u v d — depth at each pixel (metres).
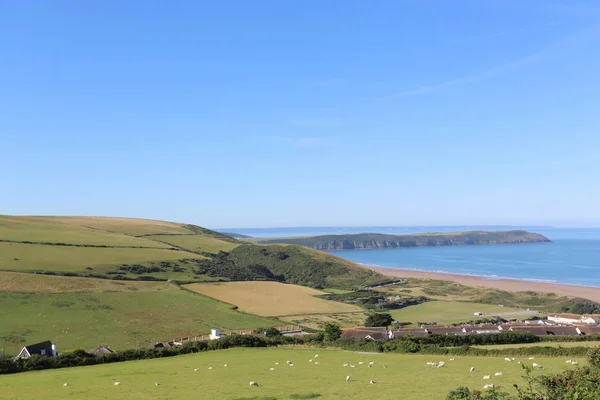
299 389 32.97
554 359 45.00
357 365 44.31
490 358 47.72
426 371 39.25
